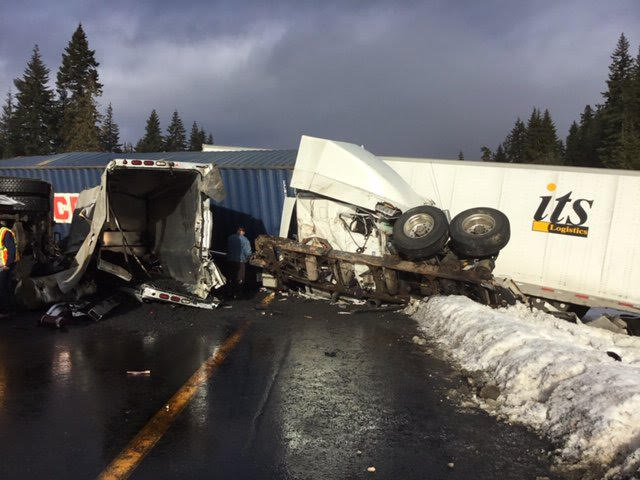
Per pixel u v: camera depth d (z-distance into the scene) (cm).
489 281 934
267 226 1355
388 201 1054
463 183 1244
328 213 1116
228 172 1374
